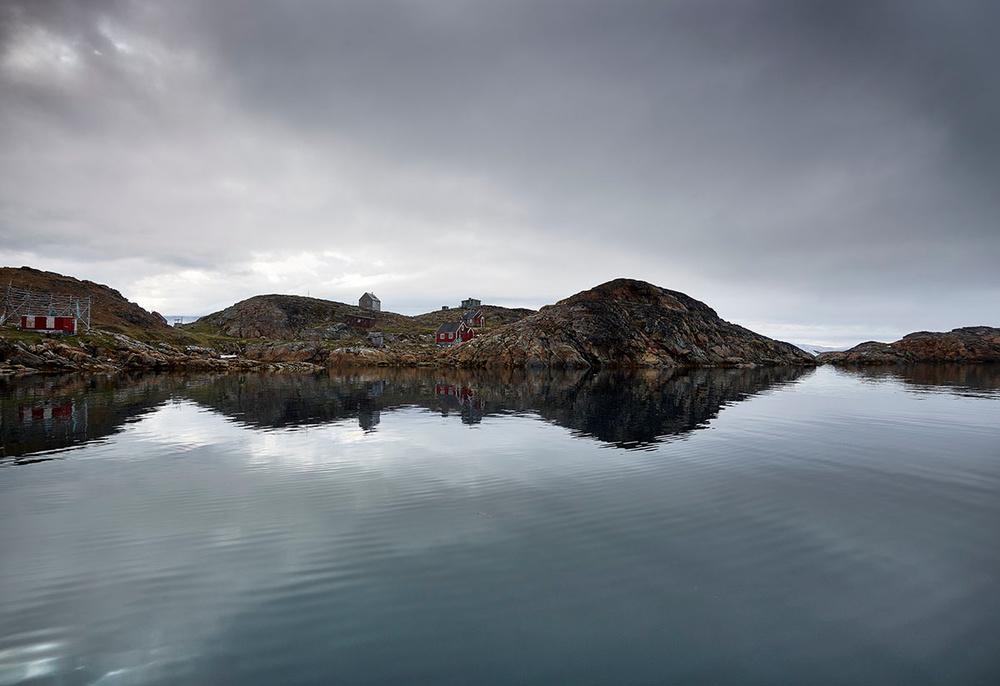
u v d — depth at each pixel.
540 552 9.98
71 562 9.59
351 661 6.61
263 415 30.28
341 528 11.30
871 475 15.83
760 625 7.41
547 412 31.84
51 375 58.03
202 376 64.31
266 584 8.70
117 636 7.19
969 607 7.88
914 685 6.11
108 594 8.38
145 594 8.37
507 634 7.20
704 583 8.69
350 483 15.05
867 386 50.81
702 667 6.46
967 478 15.48
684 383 55.78
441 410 32.81
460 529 11.21
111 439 22.30
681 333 97.38
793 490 14.18
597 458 18.30
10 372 55.06
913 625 7.39
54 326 76.38
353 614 7.73
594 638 7.11
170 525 11.54
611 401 38.09
